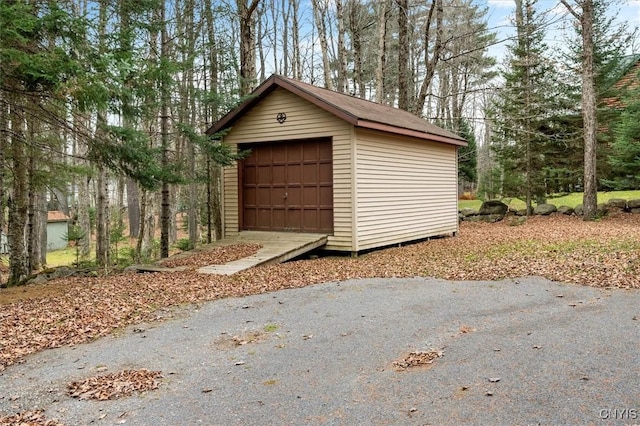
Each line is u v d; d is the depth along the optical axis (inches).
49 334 206.4
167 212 470.3
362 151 415.2
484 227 656.4
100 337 202.8
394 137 458.9
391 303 241.3
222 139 479.8
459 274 308.3
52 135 402.6
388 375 149.9
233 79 479.5
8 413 133.9
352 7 836.0
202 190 839.1
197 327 212.2
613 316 200.2
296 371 156.9
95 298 267.6
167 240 470.9
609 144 709.9
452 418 120.1
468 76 1170.6
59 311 241.3
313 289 281.0
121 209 866.8
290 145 455.8
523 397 129.5
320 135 424.2
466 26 1077.8
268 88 439.2
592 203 622.8
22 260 421.1
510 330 188.5
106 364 170.2
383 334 191.8
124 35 308.3
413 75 1048.8
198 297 267.4
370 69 1067.9
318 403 132.6
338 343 183.2
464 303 235.1
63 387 151.2
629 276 269.0
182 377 155.9
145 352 181.6
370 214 427.2
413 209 492.1
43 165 424.2
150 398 140.7
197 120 661.3
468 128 1115.9
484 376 144.9
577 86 714.2
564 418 117.3
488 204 751.7
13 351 186.4
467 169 1111.6
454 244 471.5
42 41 274.1
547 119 729.0
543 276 285.4
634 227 520.4
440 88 1192.2
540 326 191.6
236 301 257.4
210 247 426.6
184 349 183.8
